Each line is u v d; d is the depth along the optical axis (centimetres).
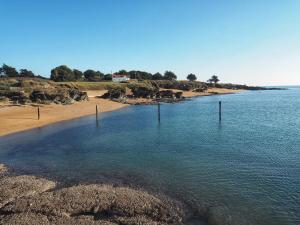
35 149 3111
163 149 3006
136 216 1511
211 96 14875
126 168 2384
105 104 8675
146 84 14025
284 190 1869
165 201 1709
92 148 3122
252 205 1667
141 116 6131
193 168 2342
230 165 2405
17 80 10419
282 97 13650
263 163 2441
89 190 1808
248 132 3919
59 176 2202
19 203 1636
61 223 1421
